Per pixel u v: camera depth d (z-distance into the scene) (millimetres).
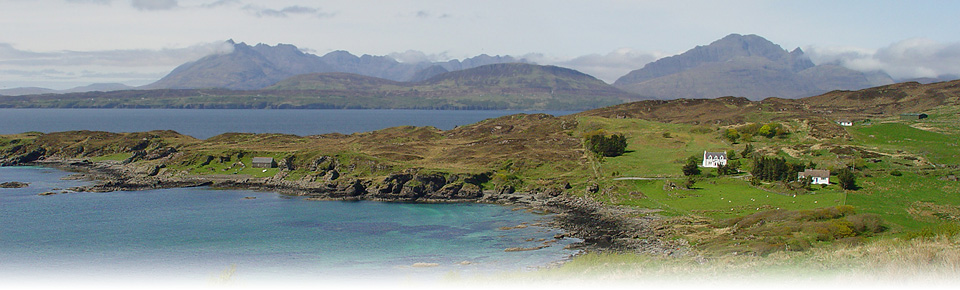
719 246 112188
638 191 172375
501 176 192625
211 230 137125
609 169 199625
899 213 135875
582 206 165000
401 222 147625
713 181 180750
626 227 139500
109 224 141375
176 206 164500
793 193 161375
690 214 148750
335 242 128125
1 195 176750
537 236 133125
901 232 113688
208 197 179250
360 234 135250
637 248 120562
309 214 156250
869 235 112188
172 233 133875
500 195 180125
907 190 157625
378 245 125875
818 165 188750
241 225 142625
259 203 170750
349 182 187500
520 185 189500
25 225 138875
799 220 125938
